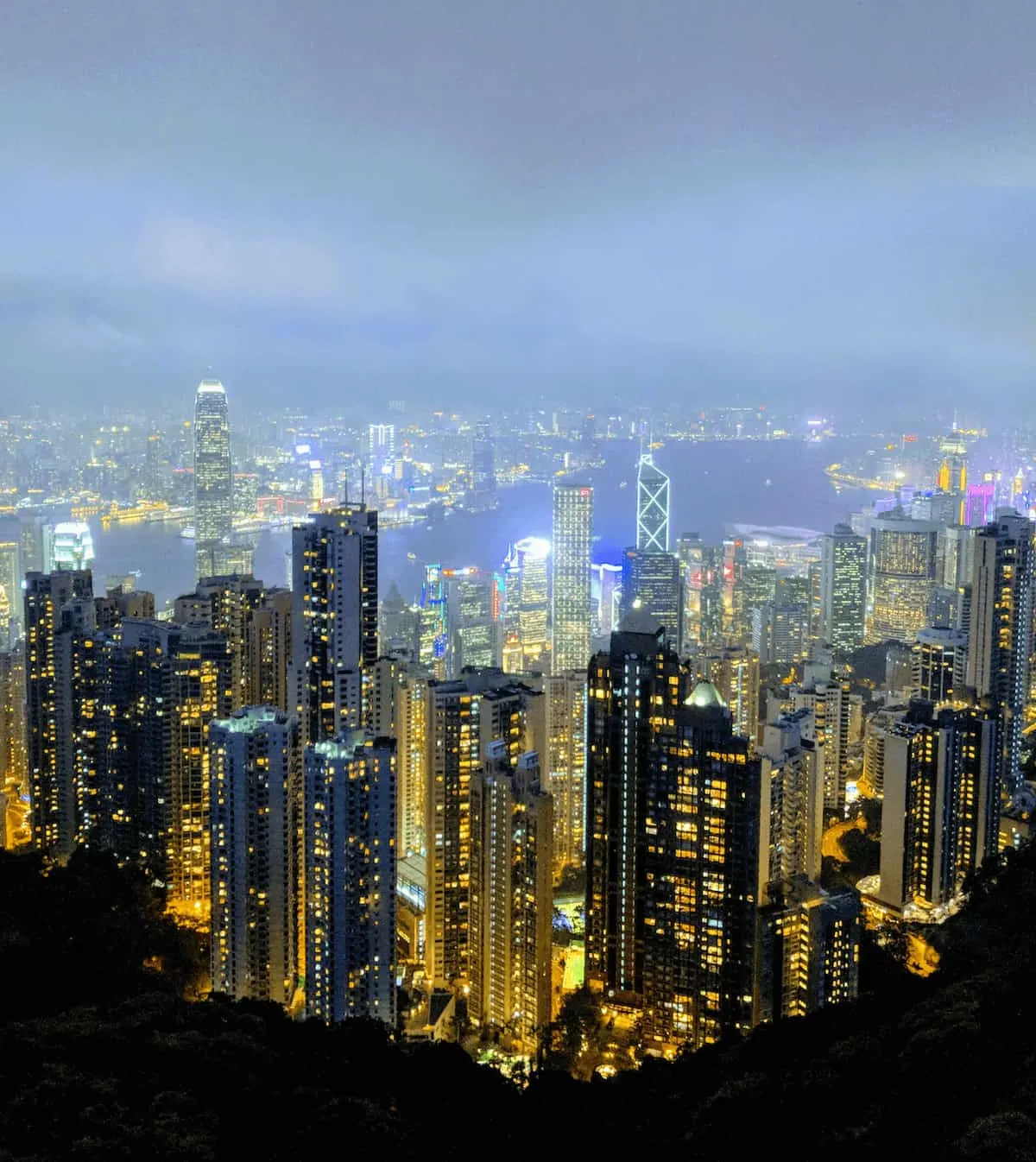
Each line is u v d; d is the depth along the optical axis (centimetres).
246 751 16438
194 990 16325
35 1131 7156
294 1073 9300
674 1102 11900
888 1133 8738
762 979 16338
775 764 17962
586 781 18388
